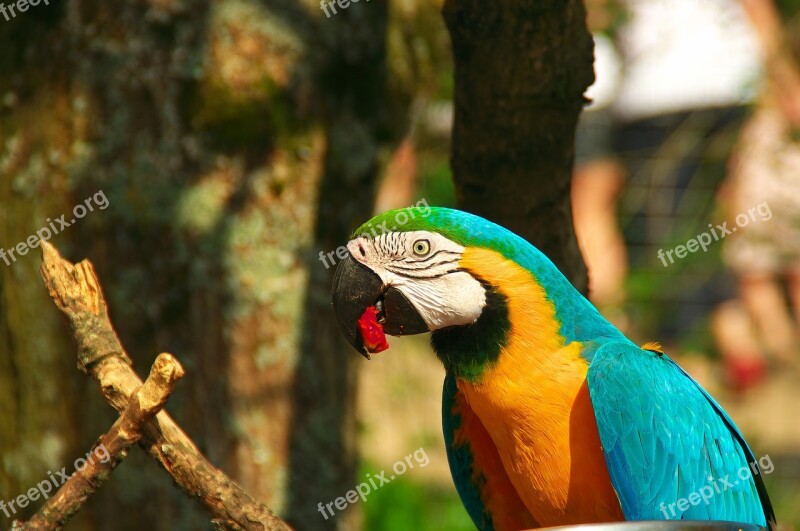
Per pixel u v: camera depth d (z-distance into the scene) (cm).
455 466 614
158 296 716
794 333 1329
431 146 1196
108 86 711
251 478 723
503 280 536
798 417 1364
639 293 1288
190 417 716
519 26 547
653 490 534
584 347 543
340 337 761
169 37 709
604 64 1268
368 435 1184
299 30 728
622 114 1296
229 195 718
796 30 1238
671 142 1261
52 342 730
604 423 522
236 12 711
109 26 712
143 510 716
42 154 722
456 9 555
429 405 1253
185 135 711
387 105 781
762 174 1231
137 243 715
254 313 725
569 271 636
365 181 767
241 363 723
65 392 730
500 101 574
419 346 1259
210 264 717
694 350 1358
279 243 730
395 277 547
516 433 539
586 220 1285
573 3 551
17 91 727
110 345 416
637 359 554
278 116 723
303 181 734
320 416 747
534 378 532
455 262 541
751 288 1312
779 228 1241
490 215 622
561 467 534
